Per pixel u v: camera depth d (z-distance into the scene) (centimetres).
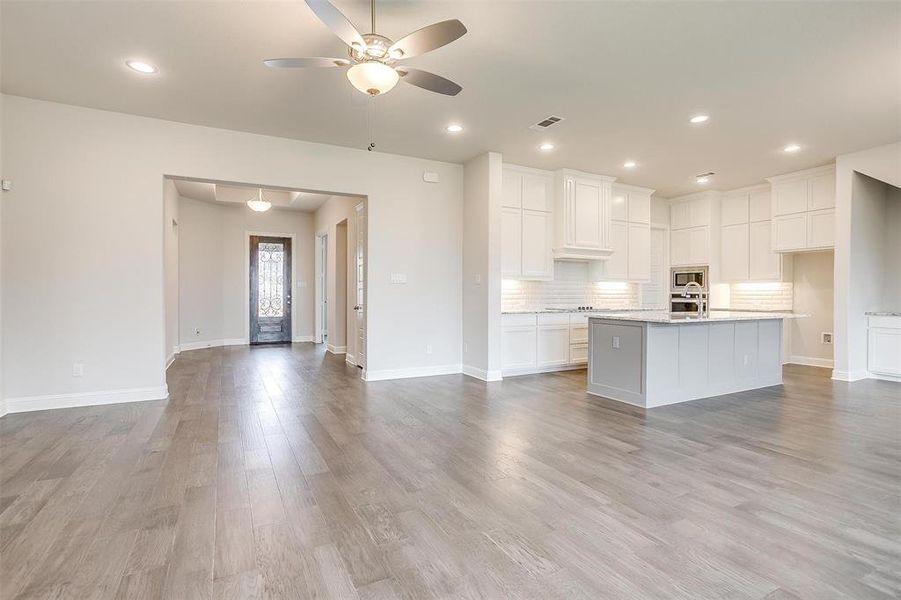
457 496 240
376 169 532
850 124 439
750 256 694
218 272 863
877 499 235
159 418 375
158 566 178
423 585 168
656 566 179
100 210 410
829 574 174
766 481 258
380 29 284
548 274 615
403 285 552
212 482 255
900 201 576
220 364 650
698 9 260
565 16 268
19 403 388
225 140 455
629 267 695
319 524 211
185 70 335
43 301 394
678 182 675
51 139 394
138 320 426
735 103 392
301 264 947
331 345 791
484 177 543
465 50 306
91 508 224
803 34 285
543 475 267
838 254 545
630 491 245
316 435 337
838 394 476
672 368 437
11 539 196
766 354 520
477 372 555
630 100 386
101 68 332
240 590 164
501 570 177
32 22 273
